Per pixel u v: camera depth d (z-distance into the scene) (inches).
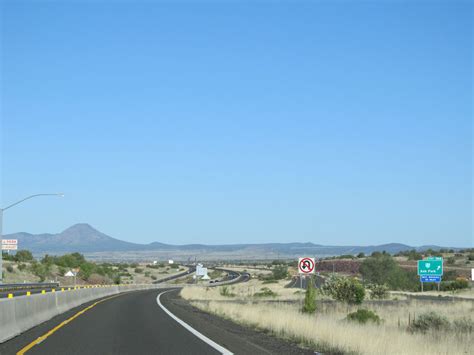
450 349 641.6
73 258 5442.9
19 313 858.1
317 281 5118.1
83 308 1476.4
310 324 825.5
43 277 4468.5
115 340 746.2
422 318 1053.2
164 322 1047.6
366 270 4222.4
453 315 1376.7
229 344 710.5
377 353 602.9
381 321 1173.1
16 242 5408.5
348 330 745.6
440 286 3681.1
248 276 7618.1
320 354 632.4
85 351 636.7
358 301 1975.9
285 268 7091.5
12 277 4097.0
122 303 1769.2
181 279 7391.7
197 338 776.3
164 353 625.6
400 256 7155.5
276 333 861.2
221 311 1339.8
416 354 599.8
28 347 666.8
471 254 6210.6
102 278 5433.1
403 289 3993.6
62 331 860.0
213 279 7450.8
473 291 3181.6
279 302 2017.7
